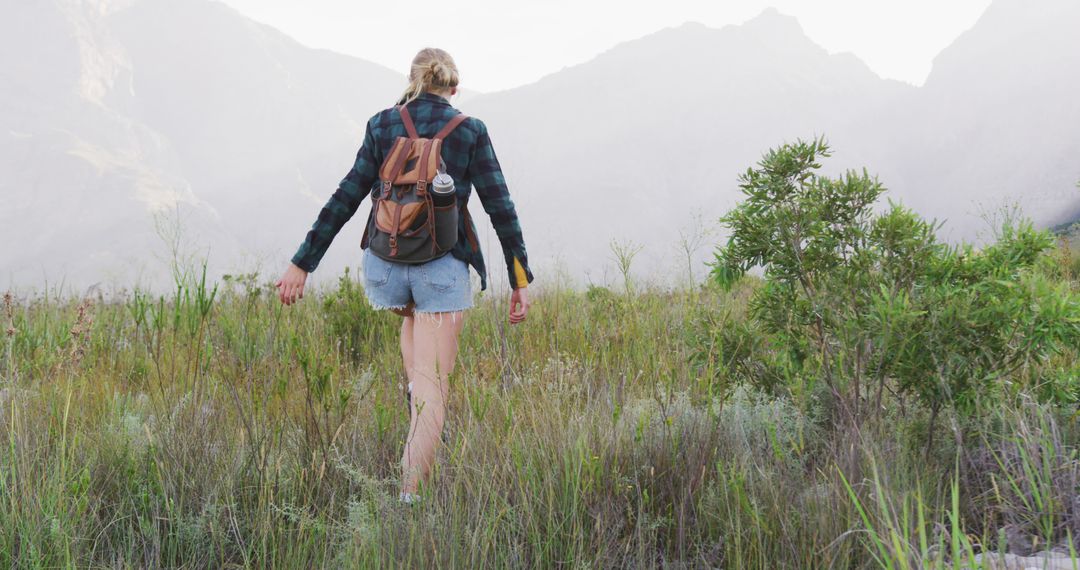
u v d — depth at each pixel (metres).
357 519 2.03
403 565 1.86
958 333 2.38
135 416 2.77
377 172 2.72
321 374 2.51
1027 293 2.39
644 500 2.09
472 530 1.99
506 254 2.73
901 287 2.65
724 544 1.96
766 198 2.97
